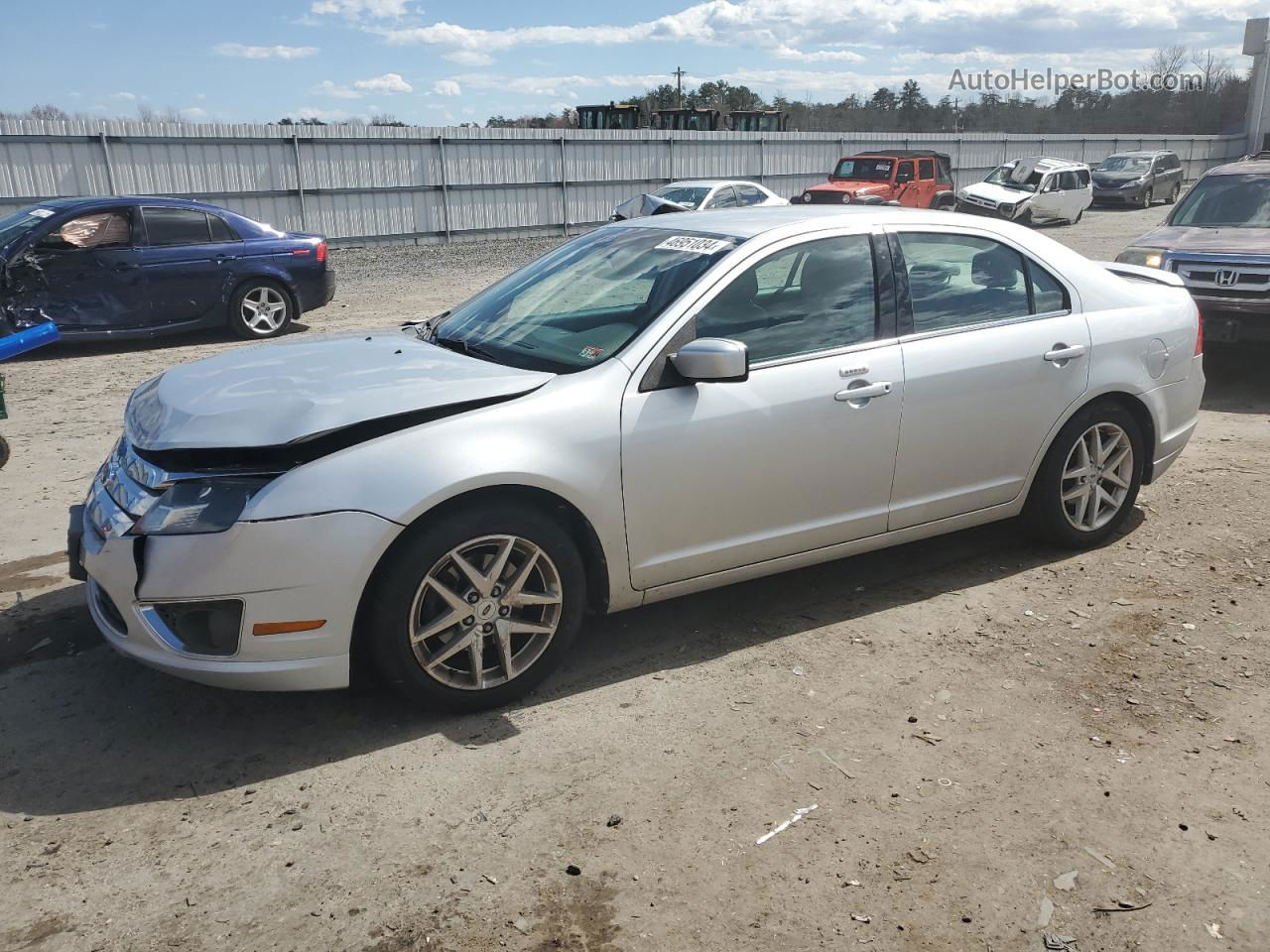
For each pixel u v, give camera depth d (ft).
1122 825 9.51
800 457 12.84
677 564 12.39
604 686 12.14
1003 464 14.80
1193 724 11.21
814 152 110.01
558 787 10.13
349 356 12.62
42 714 11.60
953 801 9.87
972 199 84.99
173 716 11.53
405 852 9.20
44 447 22.70
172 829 9.55
